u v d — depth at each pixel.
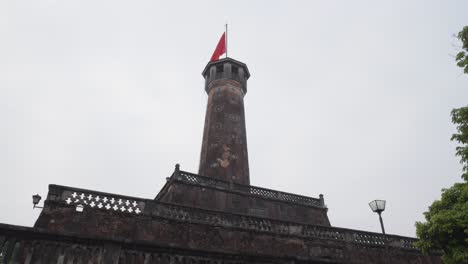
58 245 11.65
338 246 18.28
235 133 28.34
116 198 15.42
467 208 10.78
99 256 11.98
